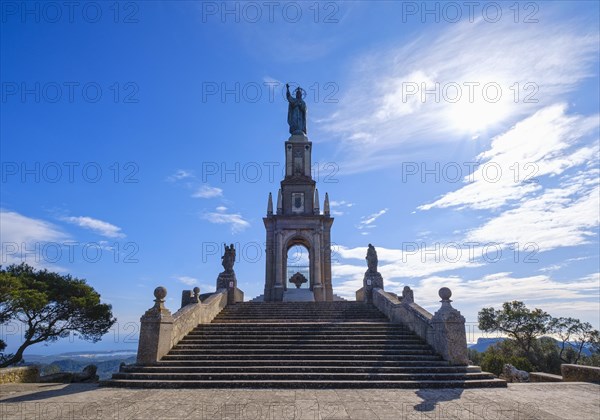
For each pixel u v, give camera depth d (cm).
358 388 1359
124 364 1881
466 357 1569
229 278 2777
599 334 4869
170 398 1182
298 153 4266
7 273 2852
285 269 3872
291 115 4497
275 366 1533
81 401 1140
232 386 1372
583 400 1159
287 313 2411
